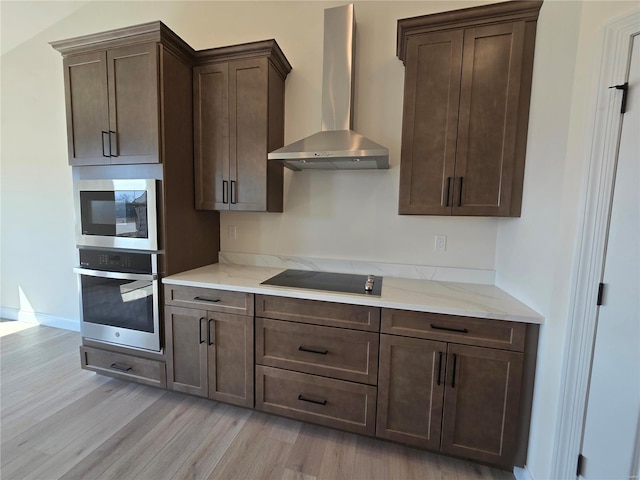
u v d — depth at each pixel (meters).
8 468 1.49
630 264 1.08
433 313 1.50
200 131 2.11
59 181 2.94
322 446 1.68
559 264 1.27
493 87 1.58
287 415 1.79
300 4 2.17
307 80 2.19
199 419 1.87
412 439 1.59
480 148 1.62
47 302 3.18
